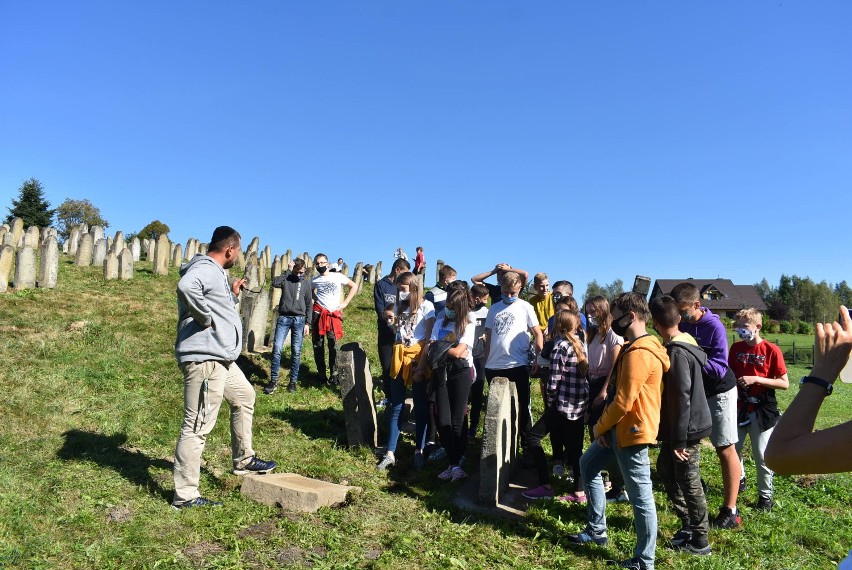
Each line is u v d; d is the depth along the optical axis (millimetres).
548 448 6871
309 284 8266
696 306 5008
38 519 4152
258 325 9609
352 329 12844
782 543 4719
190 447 4602
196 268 4637
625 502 5285
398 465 6035
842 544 4898
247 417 5246
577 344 5262
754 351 5496
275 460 5797
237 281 5223
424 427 5945
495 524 4730
